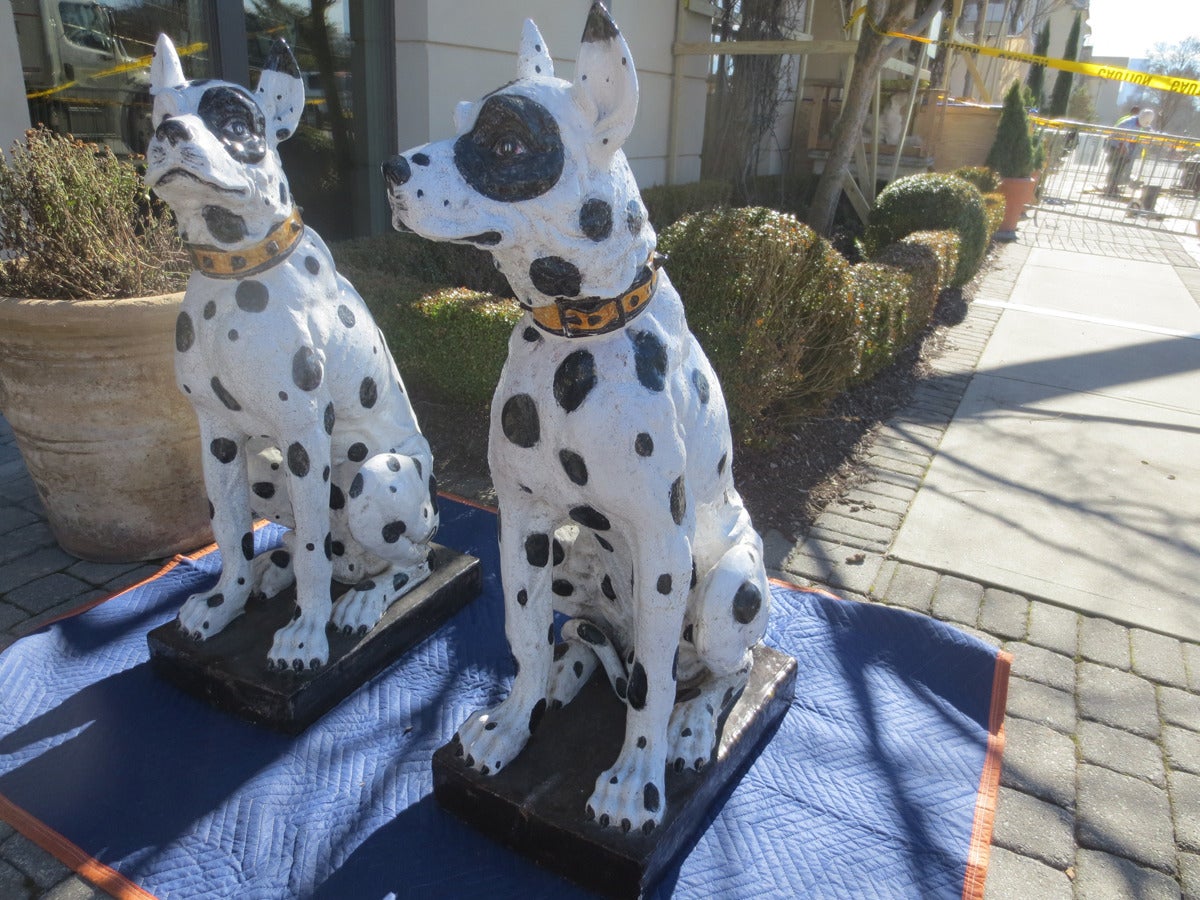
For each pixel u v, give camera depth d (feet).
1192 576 12.16
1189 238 47.32
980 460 15.99
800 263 14.33
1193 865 7.41
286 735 8.23
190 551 11.49
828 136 46.96
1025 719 9.13
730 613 6.99
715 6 33.65
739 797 7.79
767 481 14.28
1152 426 17.98
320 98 20.33
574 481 6.18
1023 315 27.45
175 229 11.56
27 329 9.44
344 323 8.30
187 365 7.95
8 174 9.95
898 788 7.99
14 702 8.54
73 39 16.26
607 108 5.22
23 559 11.17
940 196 29.17
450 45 20.77
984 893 6.98
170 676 8.79
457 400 16.21
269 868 6.89
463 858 7.02
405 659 9.44
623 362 5.88
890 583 11.68
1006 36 68.03
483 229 5.24
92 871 6.78
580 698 7.94
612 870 6.51
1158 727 9.12
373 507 8.48
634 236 5.67
